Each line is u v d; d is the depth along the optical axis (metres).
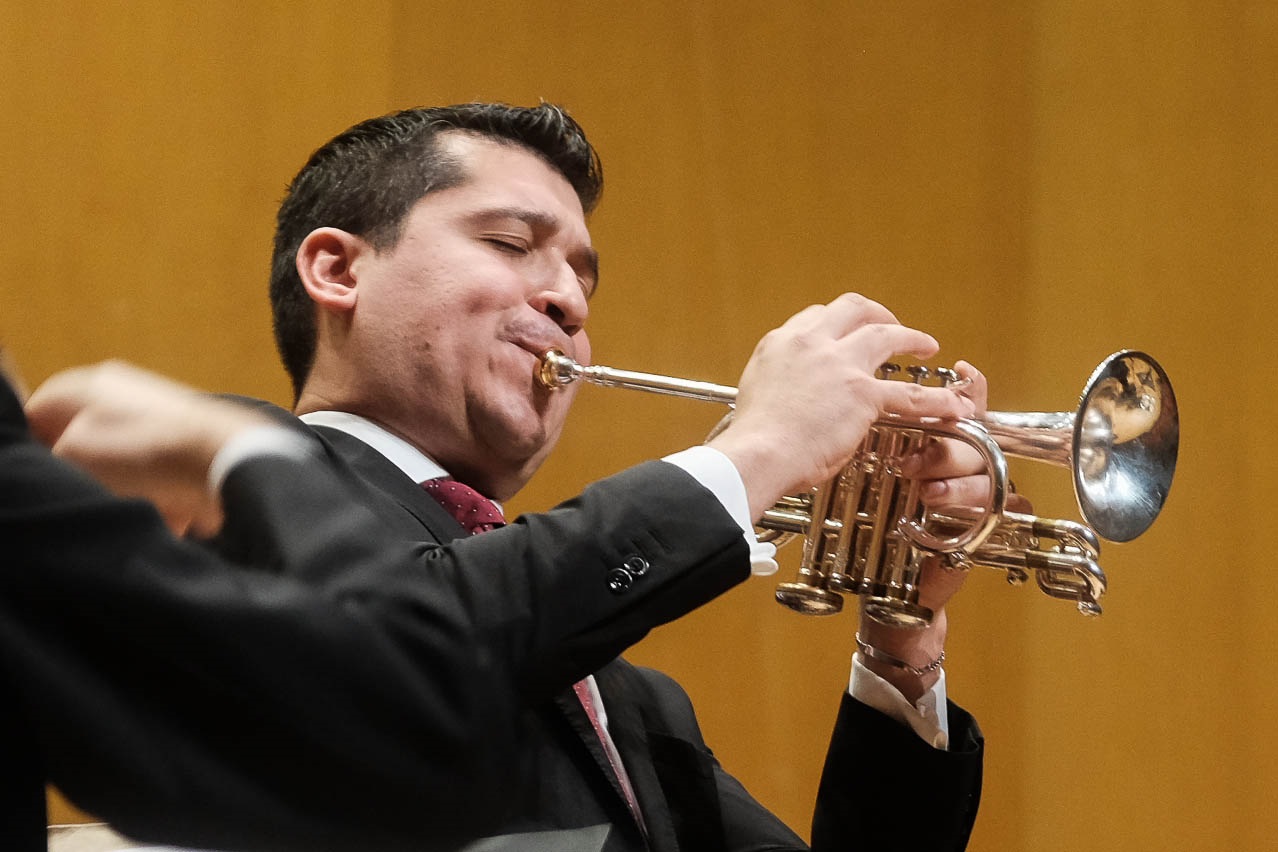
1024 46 11.08
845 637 10.66
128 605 2.84
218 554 3.86
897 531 5.66
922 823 6.02
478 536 4.19
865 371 4.99
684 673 10.62
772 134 11.03
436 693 3.65
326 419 5.79
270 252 10.09
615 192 10.81
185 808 2.86
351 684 3.25
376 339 5.85
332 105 10.36
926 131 11.06
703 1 11.05
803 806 10.51
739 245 10.92
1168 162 10.77
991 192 10.98
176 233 9.98
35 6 9.90
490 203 6.01
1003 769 10.58
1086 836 10.37
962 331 10.88
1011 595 10.76
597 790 4.93
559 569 4.09
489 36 10.67
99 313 9.79
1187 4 10.82
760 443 4.67
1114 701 10.48
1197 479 10.48
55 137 9.86
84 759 2.75
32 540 2.75
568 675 4.03
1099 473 5.71
